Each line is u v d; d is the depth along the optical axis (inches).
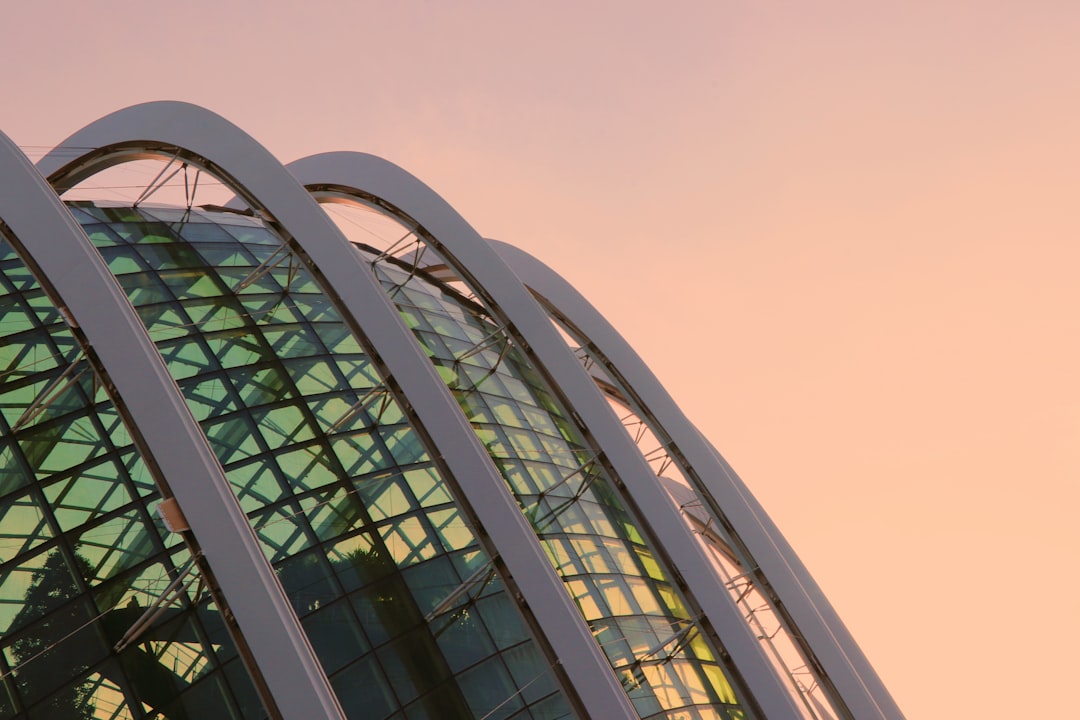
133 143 1086.4
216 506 644.1
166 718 735.1
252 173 1019.3
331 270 944.3
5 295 933.2
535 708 876.6
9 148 772.0
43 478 808.9
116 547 796.0
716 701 1037.2
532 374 1353.3
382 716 808.9
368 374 1085.1
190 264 1138.7
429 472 1015.0
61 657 741.9
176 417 664.4
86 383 875.4
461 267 1205.7
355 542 911.0
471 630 903.7
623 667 981.8
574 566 1053.2
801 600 1187.3
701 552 1029.2
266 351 1045.2
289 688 602.5
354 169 1272.1
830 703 1140.5
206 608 787.4
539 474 1144.8
